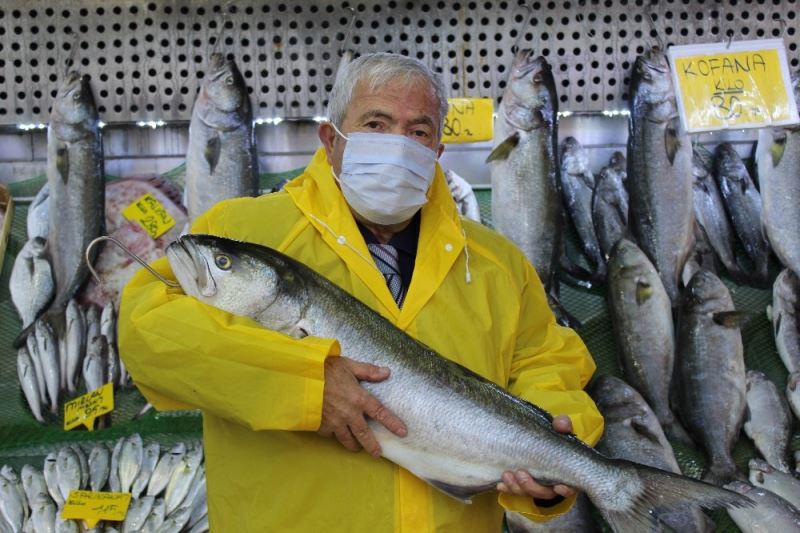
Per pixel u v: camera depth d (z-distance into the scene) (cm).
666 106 280
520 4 296
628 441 256
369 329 151
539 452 152
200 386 145
